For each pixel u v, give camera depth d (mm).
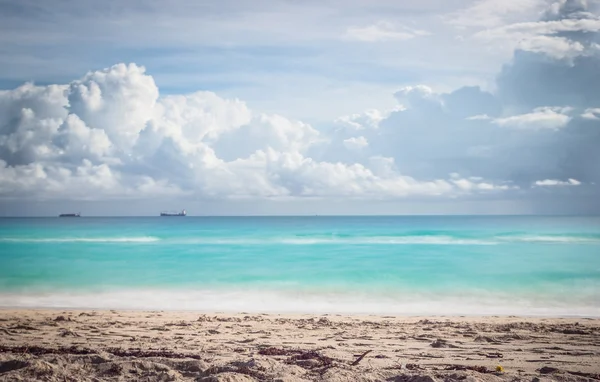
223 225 103875
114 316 15523
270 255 34094
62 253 35875
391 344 10938
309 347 10398
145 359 8180
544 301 19359
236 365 7836
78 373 7379
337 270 27000
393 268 27469
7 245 42625
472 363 8914
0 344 10336
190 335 11930
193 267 28734
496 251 35281
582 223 102625
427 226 86938
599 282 22844
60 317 14633
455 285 22594
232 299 20203
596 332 12594
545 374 7762
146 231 69500
